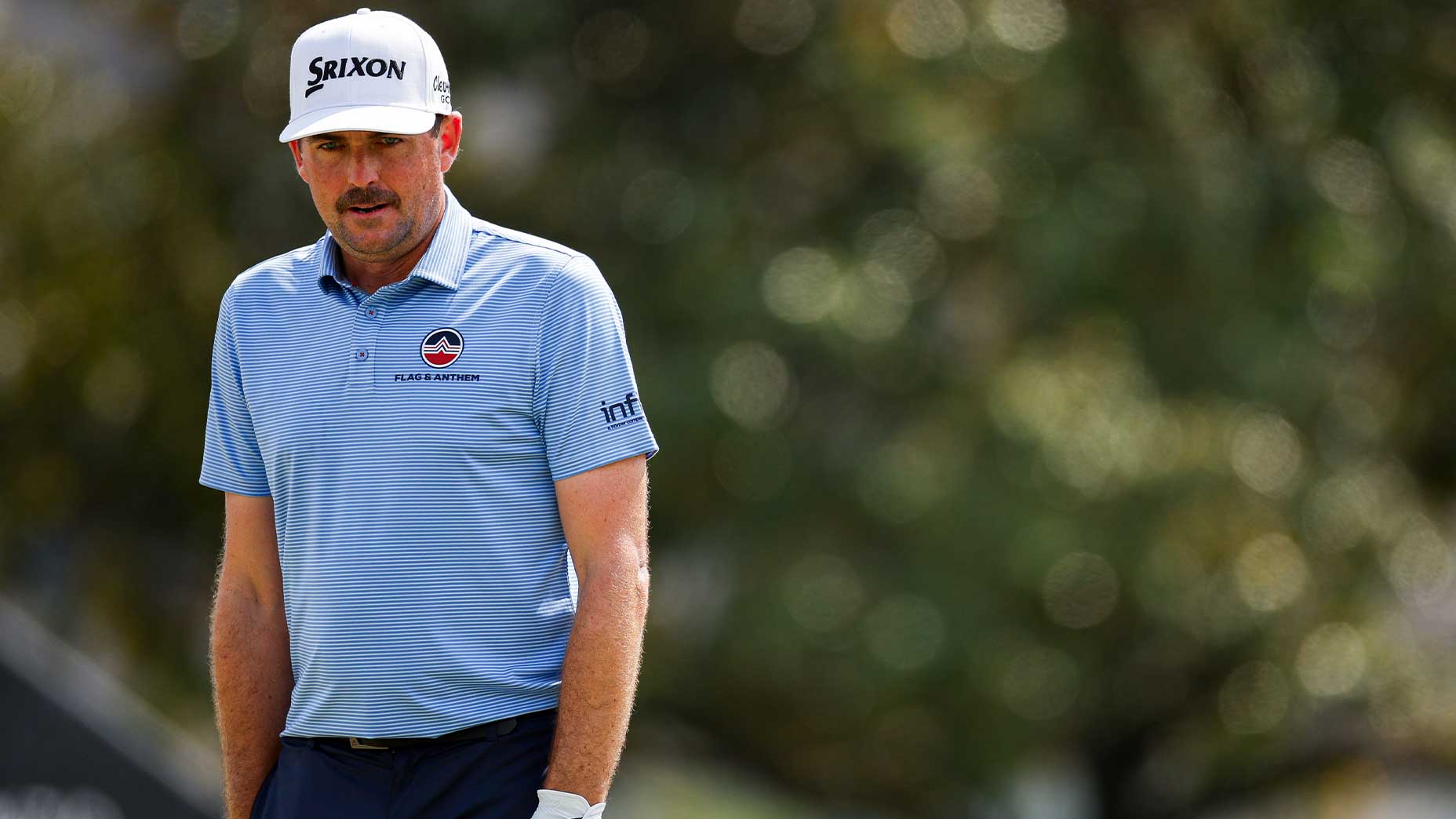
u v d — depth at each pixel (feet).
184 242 131.64
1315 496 129.90
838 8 124.16
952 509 120.47
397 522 33.45
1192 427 127.24
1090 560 122.42
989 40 121.39
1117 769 144.05
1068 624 125.29
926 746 127.44
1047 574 120.47
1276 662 134.10
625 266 126.52
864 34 123.03
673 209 126.62
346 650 33.73
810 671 122.42
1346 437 132.26
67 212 131.95
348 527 33.63
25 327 133.80
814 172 127.95
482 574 33.63
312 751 34.86
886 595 121.80
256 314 35.45
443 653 33.53
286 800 34.76
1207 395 126.11
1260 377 124.57
